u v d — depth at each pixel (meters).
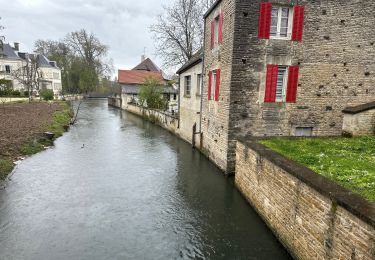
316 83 10.26
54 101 40.34
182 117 17.25
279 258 5.44
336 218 3.90
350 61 10.30
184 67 16.14
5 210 7.28
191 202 8.02
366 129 9.41
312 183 4.49
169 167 11.38
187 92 16.88
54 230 6.40
